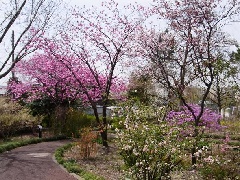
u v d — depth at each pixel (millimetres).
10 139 15984
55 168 9680
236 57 15656
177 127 6910
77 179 8359
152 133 6531
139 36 13500
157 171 6680
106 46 15219
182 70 11375
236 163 8109
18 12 14148
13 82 20422
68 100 19547
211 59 9953
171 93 11242
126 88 16922
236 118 17828
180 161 6836
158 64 12258
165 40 12859
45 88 18953
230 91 14688
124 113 7379
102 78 17234
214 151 9469
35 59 18359
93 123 18141
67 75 17688
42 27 14992
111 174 9148
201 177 8055
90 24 15172
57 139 16859
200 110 10570
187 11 10938
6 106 18031
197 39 10820
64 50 15875
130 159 6914
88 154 11633
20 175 8734
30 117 18719
